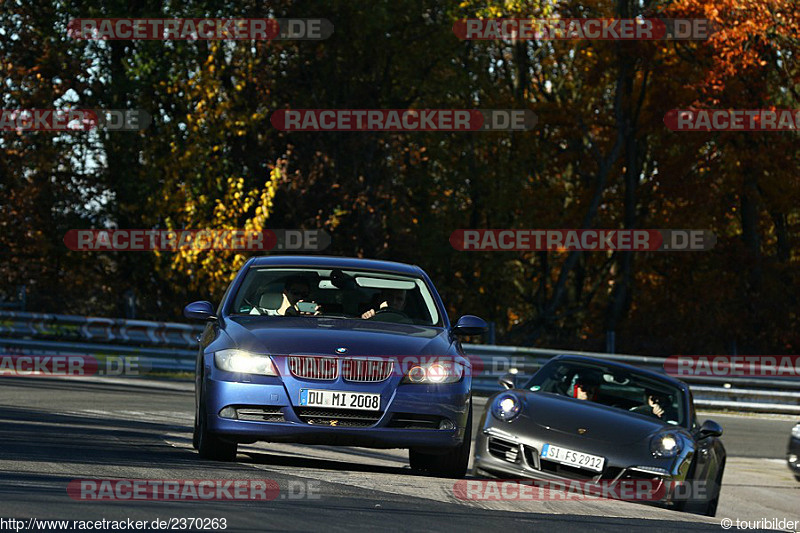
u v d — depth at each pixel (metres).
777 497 46.31
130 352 89.75
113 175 115.44
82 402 56.22
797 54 134.50
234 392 31.00
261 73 106.19
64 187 114.56
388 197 119.31
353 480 30.33
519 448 36.09
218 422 31.14
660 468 35.09
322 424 30.91
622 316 155.50
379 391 31.08
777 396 88.62
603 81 150.50
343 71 125.12
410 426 31.44
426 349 32.28
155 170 101.81
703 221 157.12
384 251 115.50
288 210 109.50
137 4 113.44
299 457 39.09
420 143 136.88
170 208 98.38
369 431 30.91
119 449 34.53
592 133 157.25
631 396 39.78
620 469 35.09
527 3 131.62
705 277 155.62
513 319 168.50
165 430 45.12
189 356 90.19
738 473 53.88
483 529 23.42
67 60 113.00
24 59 114.88
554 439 35.78
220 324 33.66
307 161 112.00
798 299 145.25
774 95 148.50
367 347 31.52
